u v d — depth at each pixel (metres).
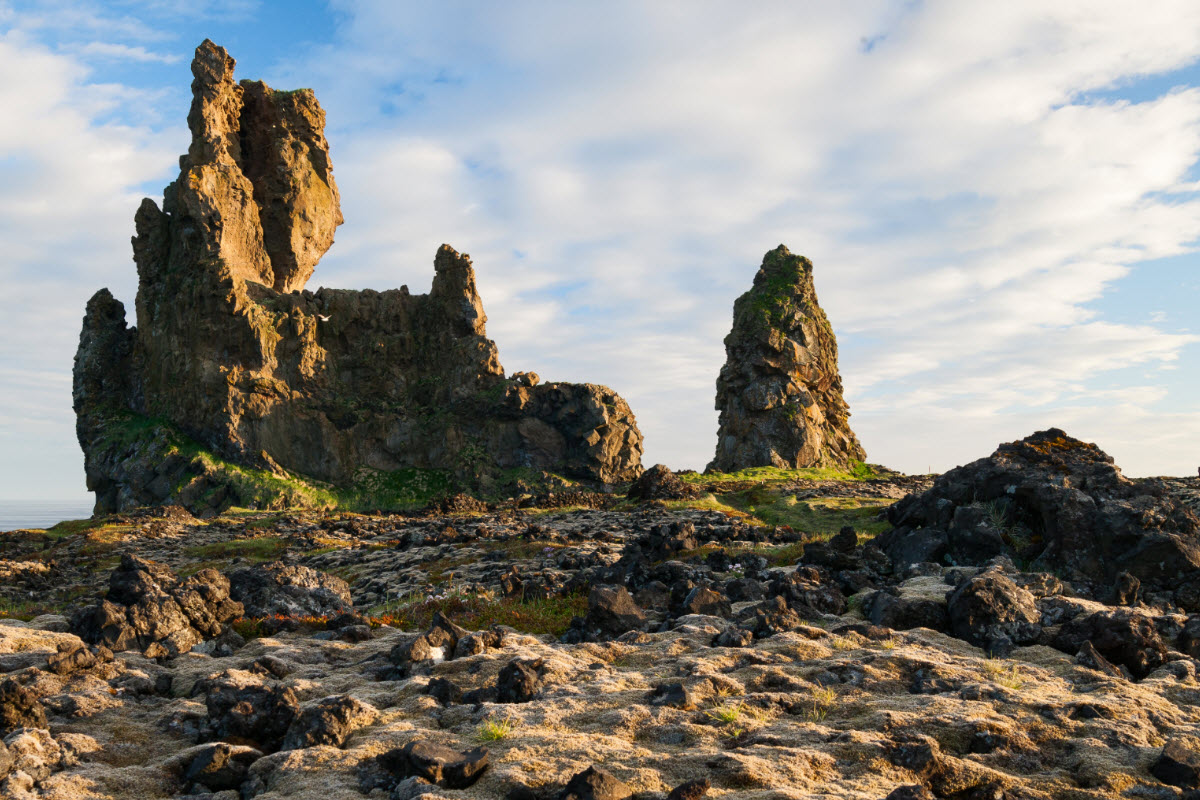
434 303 130.62
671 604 18.55
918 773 9.08
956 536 22.39
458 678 12.88
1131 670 13.45
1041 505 21.05
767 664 13.11
